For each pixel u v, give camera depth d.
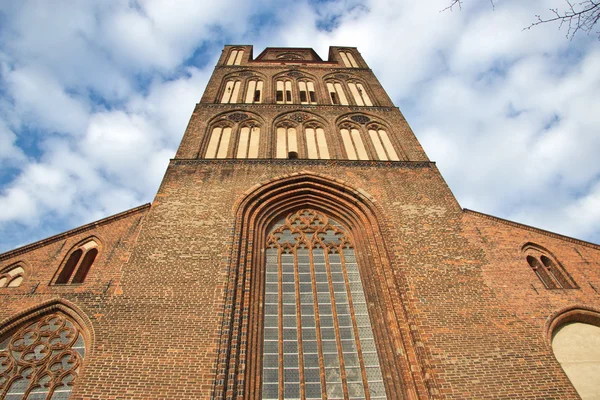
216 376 11.49
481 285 14.41
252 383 12.26
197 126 23.33
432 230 16.62
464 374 11.86
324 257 16.84
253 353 13.00
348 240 17.64
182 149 21.31
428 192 18.70
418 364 12.35
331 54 35.94
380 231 16.77
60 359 12.37
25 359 12.38
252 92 28.19
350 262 16.66
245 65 31.83
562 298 14.07
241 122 23.97
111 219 16.88
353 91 28.72
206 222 16.56
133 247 15.34
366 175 19.77
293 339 13.78
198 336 12.46
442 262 15.23
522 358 12.30
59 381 11.86
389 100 27.28
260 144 22.20
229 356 12.19
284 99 27.48
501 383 11.68
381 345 13.44
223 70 30.95
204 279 14.22
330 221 18.55
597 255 15.50
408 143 22.58
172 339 12.35
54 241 15.87
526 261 15.41
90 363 11.70
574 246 15.91
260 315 14.32
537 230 16.56
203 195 17.94
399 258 15.36
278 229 18.02
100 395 10.98
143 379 11.36
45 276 14.52
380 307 14.52
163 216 16.75
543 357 12.34
